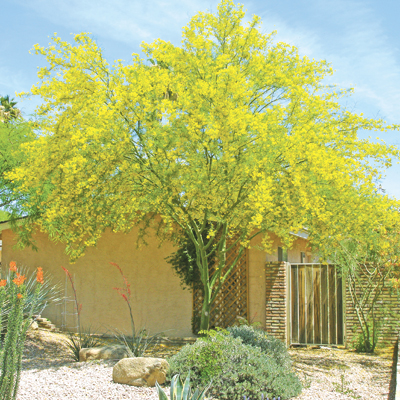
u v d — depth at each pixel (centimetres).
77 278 1258
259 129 713
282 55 902
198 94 746
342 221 809
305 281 1143
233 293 1146
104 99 786
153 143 758
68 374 708
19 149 1070
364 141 842
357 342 1052
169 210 871
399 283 1022
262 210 681
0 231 1300
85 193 791
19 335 459
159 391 506
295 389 620
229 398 589
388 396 618
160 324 1201
